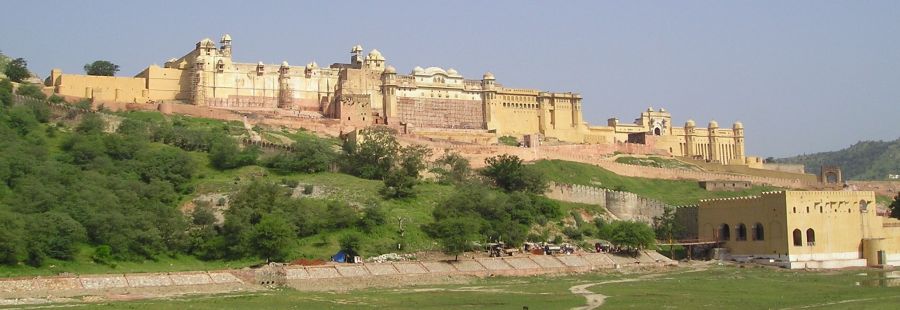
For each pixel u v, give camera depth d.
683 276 134.25
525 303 99.06
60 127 175.38
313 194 158.12
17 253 111.69
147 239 127.19
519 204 163.00
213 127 196.75
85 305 94.75
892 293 106.12
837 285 117.75
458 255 139.12
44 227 117.50
